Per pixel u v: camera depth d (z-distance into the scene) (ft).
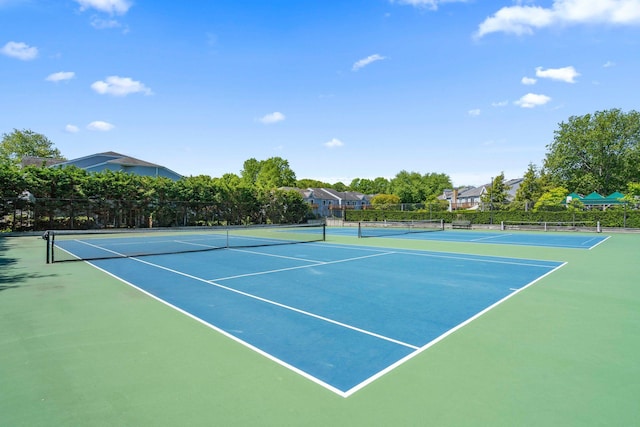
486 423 9.83
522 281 29.89
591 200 107.55
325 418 10.07
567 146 152.15
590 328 17.92
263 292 25.68
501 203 128.98
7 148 181.47
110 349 15.14
